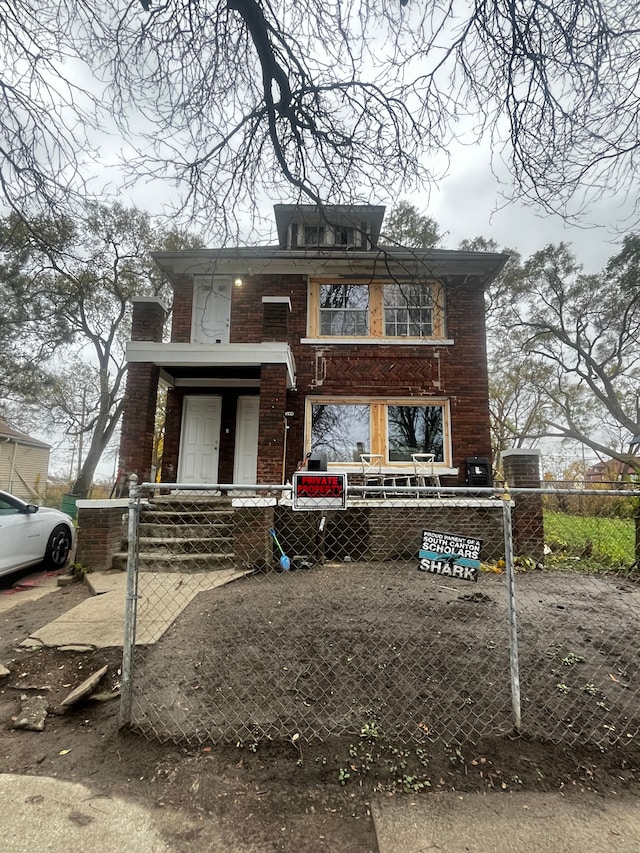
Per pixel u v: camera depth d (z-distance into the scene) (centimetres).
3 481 2247
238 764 246
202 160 418
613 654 370
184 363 842
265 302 871
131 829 201
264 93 393
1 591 607
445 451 988
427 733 270
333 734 270
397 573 636
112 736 273
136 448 818
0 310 1109
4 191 430
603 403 2469
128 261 1526
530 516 771
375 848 192
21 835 197
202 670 341
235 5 354
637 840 195
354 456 989
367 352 1013
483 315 1018
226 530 728
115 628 421
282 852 190
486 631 408
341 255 980
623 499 948
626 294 1927
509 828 202
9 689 333
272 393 819
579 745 261
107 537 650
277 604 477
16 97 395
